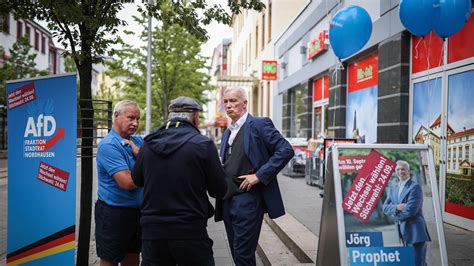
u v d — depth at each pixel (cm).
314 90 1348
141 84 2275
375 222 309
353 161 316
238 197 364
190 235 274
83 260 421
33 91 371
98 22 425
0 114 2319
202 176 283
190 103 294
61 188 361
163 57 2109
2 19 491
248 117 381
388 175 316
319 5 1220
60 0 396
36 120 371
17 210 380
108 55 463
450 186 585
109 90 4275
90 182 424
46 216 369
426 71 661
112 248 347
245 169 367
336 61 1057
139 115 360
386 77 767
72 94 353
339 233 303
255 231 365
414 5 423
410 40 711
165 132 286
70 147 356
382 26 785
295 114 1614
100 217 350
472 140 539
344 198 310
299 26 1470
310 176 1059
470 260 421
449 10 411
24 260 379
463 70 561
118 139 347
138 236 362
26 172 377
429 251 309
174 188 275
